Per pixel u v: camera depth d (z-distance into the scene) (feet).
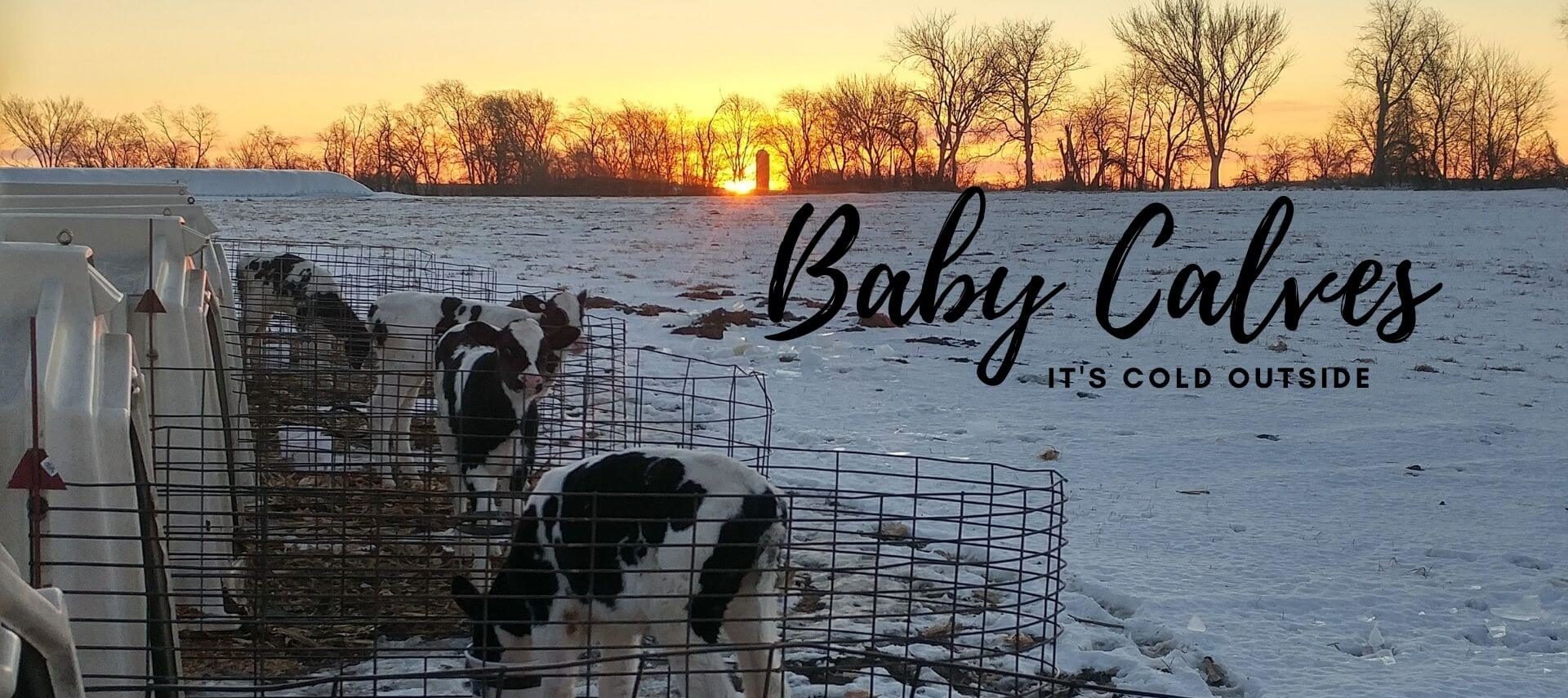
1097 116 326.24
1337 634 28.73
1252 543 36.17
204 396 28.96
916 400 58.44
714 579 20.01
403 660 24.26
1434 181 308.19
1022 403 59.16
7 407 18.02
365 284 86.74
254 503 31.09
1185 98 323.98
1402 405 62.03
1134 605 30.01
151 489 22.67
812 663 24.93
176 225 30.68
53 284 20.15
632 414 47.47
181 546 25.85
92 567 18.30
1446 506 41.29
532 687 21.29
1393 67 321.52
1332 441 52.06
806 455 44.52
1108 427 53.83
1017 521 36.96
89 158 318.65
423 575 26.25
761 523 20.16
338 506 32.22
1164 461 47.26
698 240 158.30
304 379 49.24
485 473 32.24
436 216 184.85
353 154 340.59
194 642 24.66
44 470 17.29
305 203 200.44
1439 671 26.32
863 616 23.54
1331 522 38.93
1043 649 24.50
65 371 19.29
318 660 24.12
